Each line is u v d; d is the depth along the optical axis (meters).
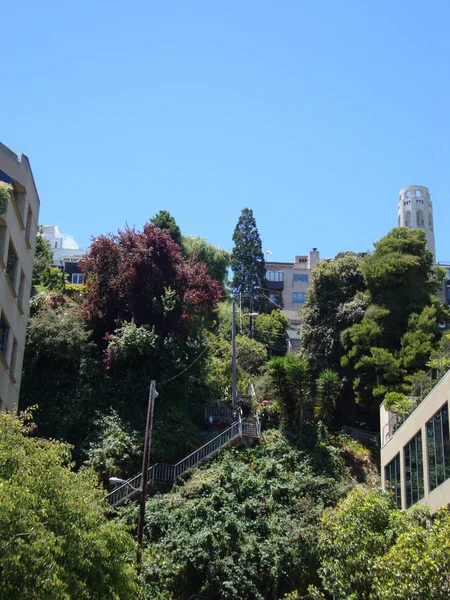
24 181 28.36
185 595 27.38
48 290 44.62
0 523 14.57
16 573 14.05
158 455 34.19
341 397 44.16
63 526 16.62
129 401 36.69
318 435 37.06
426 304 43.56
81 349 37.47
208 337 48.16
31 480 16.70
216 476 32.56
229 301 66.25
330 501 32.16
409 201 93.69
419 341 40.66
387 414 34.28
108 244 41.25
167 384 38.03
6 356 26.77
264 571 28.36
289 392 38.44
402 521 21.06
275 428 38.03
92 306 40.19
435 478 25.20
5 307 26.39
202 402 40.44
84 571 16.62
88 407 35.94
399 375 39.84
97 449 33.03
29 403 36.03
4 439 17.89
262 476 33.44
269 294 78.25
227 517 29.92
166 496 31.47
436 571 17.12
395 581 17.69
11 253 27.41
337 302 46.41
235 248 74.19
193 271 43.53
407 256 44.84
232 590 27.20
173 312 41.12
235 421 38.41
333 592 20.53
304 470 34.38
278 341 61.12
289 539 29.25
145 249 41.53
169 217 62.09
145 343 37.66
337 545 20.92
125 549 18.41
